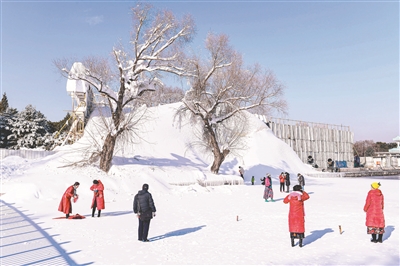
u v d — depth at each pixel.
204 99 36.19
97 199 15.24
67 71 29.20
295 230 9.33
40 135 53.41
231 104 35.31
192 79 35.28
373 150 158.00
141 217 10.10
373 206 9.88
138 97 32.12
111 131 30.33
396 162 101.25
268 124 69.19
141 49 31.75
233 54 36.09
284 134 73.25
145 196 10.23
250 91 35.81
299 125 77.69
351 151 91.62
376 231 9.73
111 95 32.00
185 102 35.66
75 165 28.86
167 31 32.59
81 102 42.62
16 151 34.25
